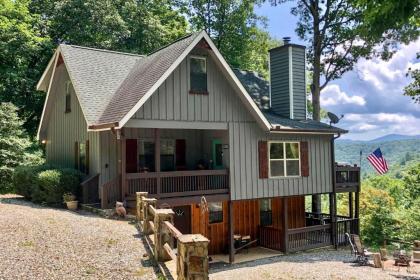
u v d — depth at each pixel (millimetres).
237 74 22609
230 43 37531
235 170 17062
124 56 21500
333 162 19969
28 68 29641
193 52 16031
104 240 9953
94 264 8008
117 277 7301
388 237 25234
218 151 18531
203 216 17406
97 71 19234
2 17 27172
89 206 15328
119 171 15508
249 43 38469
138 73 18062
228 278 13109
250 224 19672
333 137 19969
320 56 26375
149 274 7504
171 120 15398
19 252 8516
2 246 8883
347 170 20719
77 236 10195
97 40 30703
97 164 16500
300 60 20734
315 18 25812
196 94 16078
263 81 23219
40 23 30141
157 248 8203
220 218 18688
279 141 18375
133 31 32750
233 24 36469
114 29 30578
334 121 20328
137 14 33031
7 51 26906
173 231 6930
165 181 15430
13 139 22562
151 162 18109
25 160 22906
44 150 27531
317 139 19641
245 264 16375
